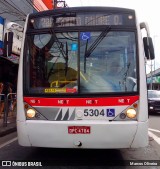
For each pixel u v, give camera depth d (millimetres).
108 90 6211
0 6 16297
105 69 6348
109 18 6555
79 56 6422
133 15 6582
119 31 6492
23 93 6398
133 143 6133
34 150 8039
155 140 9875
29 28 6734
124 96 6180
